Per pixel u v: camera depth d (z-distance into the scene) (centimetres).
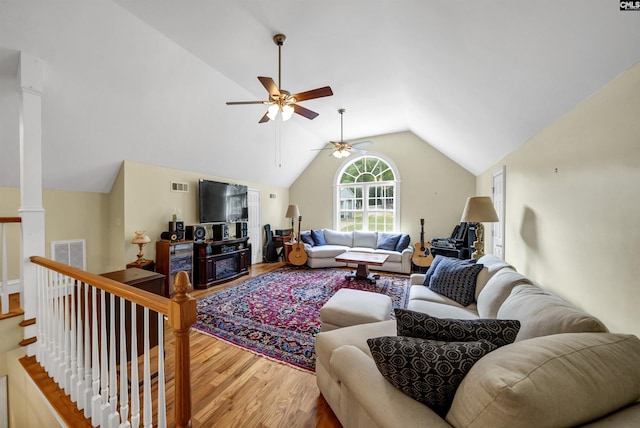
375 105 419
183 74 297
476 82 229
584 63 146
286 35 245
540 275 236
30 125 214
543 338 92
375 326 178
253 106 408
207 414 161
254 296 371
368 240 576
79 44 226
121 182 355
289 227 708
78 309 162
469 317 204
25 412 202
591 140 164
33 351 215
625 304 139
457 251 467
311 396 177
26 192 213
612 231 148
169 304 107
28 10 192
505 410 69
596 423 73
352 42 256
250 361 218
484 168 437
